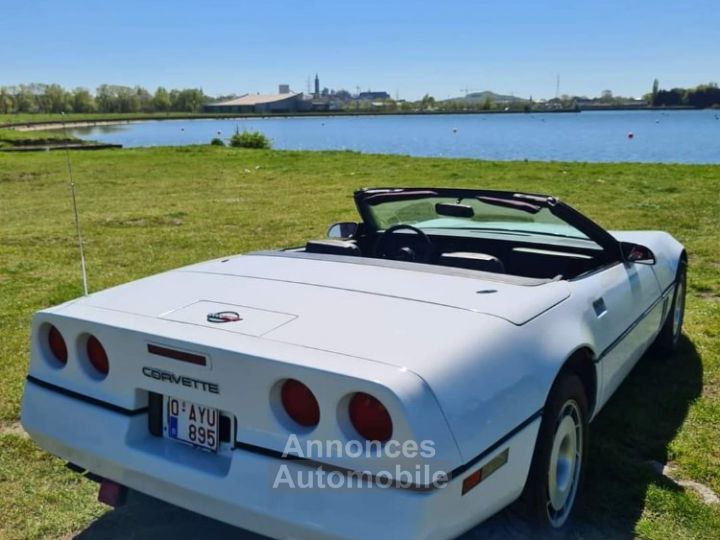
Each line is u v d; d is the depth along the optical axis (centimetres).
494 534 271
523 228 398
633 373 465
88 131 6731
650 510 308
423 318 254
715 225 1032
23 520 307
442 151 4181
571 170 1891
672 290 465
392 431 207
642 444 368
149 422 259
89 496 328
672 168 1886
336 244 374
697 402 419
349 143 5312
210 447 243
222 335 242
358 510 210
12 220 1233
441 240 418
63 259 870
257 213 1245
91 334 263
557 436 275
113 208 1357
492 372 236
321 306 266
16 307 645
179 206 1362
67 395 272
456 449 213
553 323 279
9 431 392
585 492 321
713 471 342
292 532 221
